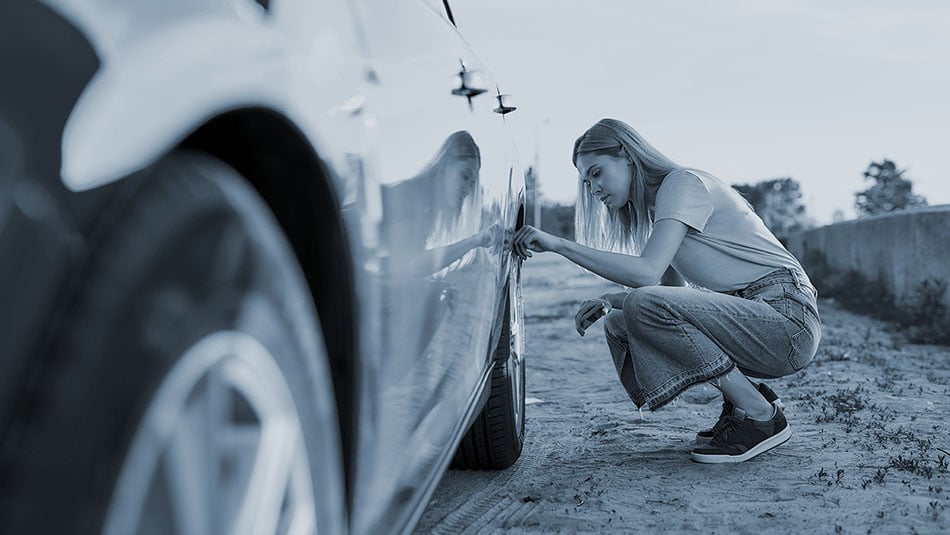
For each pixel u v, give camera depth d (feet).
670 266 15.71
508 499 11.84
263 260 4.10
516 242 13.24
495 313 11.01
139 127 3.44
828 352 29.63
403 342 6.09
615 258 13.42
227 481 3.88
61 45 3.32
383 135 5.82
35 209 3.05
